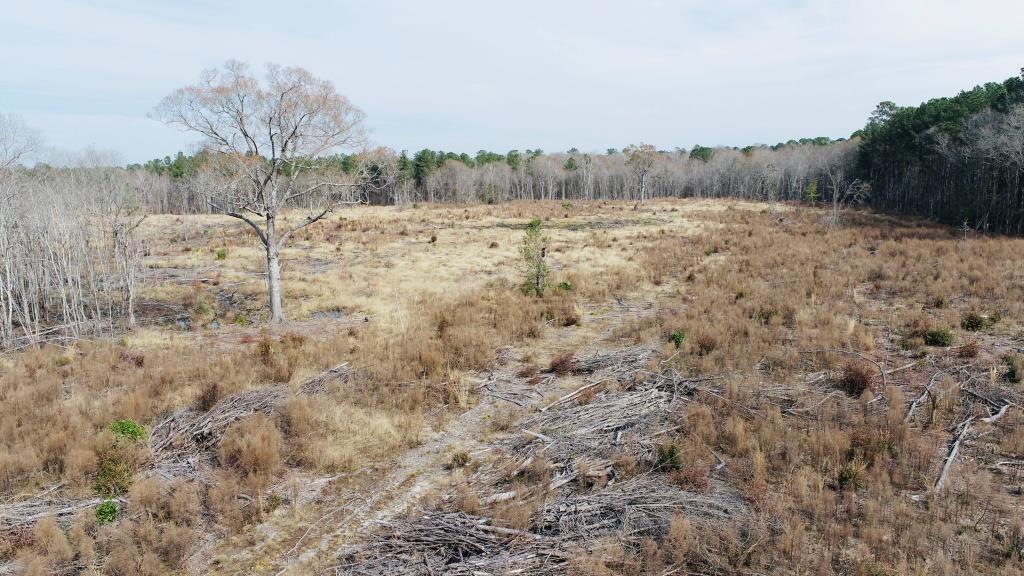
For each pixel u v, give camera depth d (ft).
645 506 26.30
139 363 50.96
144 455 32.14
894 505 25.22
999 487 26.73
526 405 41.04
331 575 23.71
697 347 48.98
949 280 66.23
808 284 70.74
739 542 23.22
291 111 61.93
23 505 27.58
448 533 25.52
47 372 48.03
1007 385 37.42
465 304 70.64
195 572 24.08
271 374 45.98
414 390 42.60
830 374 41.22
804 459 29.91
